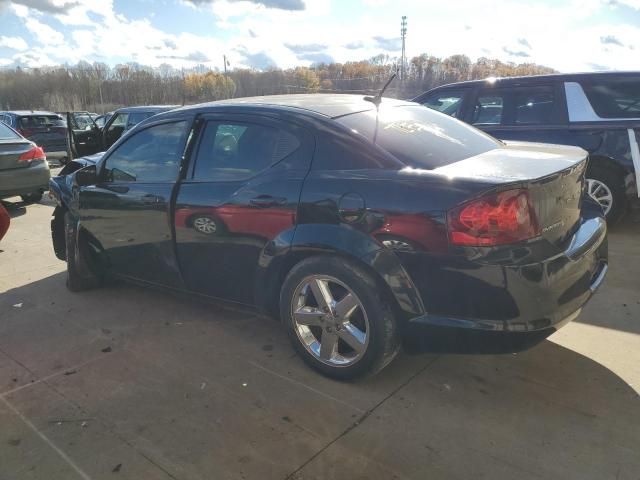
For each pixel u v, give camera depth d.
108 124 10.56
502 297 2.37
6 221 4.46
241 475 2.24
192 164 3.41
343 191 2.69
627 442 2.38
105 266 4.20
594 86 5.36
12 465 2.34
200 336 3.56
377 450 2.37
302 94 3.75
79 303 4.20
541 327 2.41
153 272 3.78
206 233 3.28
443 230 2.41
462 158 2.87
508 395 2.77
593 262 2.84
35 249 5.83
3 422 2.65
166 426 2.58
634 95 5.19
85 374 3.09
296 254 2.90
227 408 2.71
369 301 2.66
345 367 2.87
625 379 2.88
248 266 3.15
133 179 3.77
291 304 2.99
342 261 2.71
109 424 2.61
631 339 3.32
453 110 6.20
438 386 2.87
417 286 2.53
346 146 2.80
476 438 2.44
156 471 2.28
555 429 2.48
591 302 3.87
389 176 2.61
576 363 3.06
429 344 2.62
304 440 2.45
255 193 3.02
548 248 2.46
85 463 2.34
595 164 5.35
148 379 3.01
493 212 2.32
